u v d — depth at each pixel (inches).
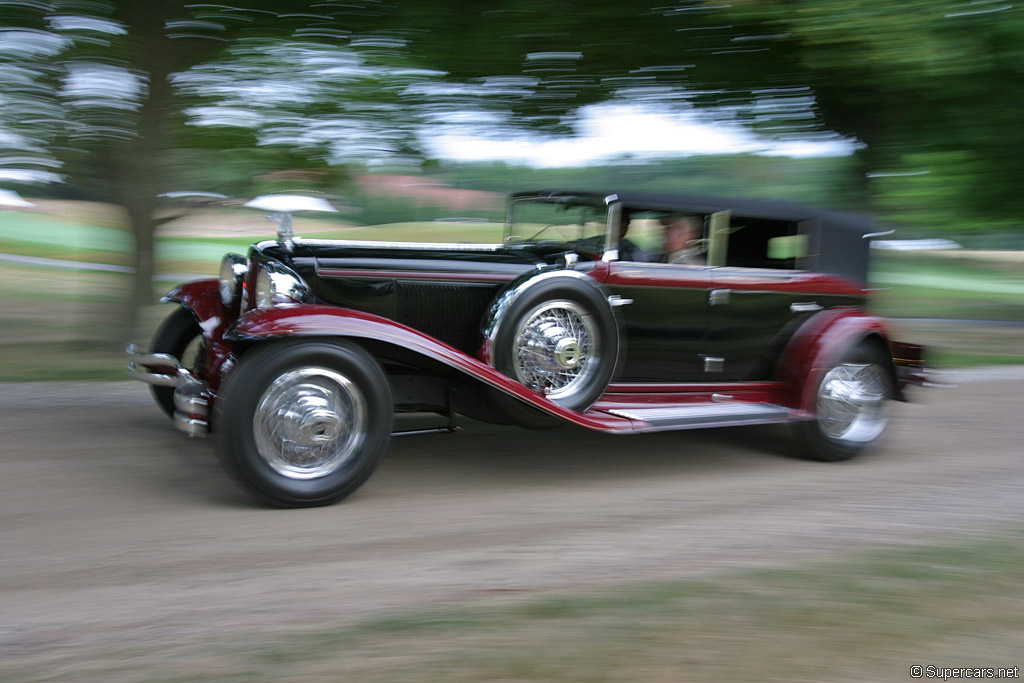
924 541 151.0
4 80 274.8
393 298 188.9
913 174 356.5
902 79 303.3
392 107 307.6
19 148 297.9
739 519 165.0
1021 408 293.0
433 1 285.7
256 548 140.3
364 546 143.2
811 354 211.5
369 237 281.6
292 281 174.1
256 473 153.9
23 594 118.9
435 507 167.3
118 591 121.0
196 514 156.3
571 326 187.9
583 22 291.4
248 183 331.9
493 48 295.7
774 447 234.4
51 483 171.3
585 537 151.4
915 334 495.8
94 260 695.7
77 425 219.8
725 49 305.3
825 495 185.5
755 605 115.9
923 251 1185.4
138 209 333.1
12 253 699.4
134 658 98.8
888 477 203.2
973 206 382.0
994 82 317.7
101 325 346.0
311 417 156.9
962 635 107.7
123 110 297.6
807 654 100.7
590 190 200.7
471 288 194.2
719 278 205.5
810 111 343.9
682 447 231.0
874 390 223.8
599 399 198.7
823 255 222.2
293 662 97.0
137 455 194.2
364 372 161.0
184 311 223.3
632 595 120.0
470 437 229.8
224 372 169.9
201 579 126.4
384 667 95.6
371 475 175.6
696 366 208.5
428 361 176.6
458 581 127.8
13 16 259.0
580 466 205.6
